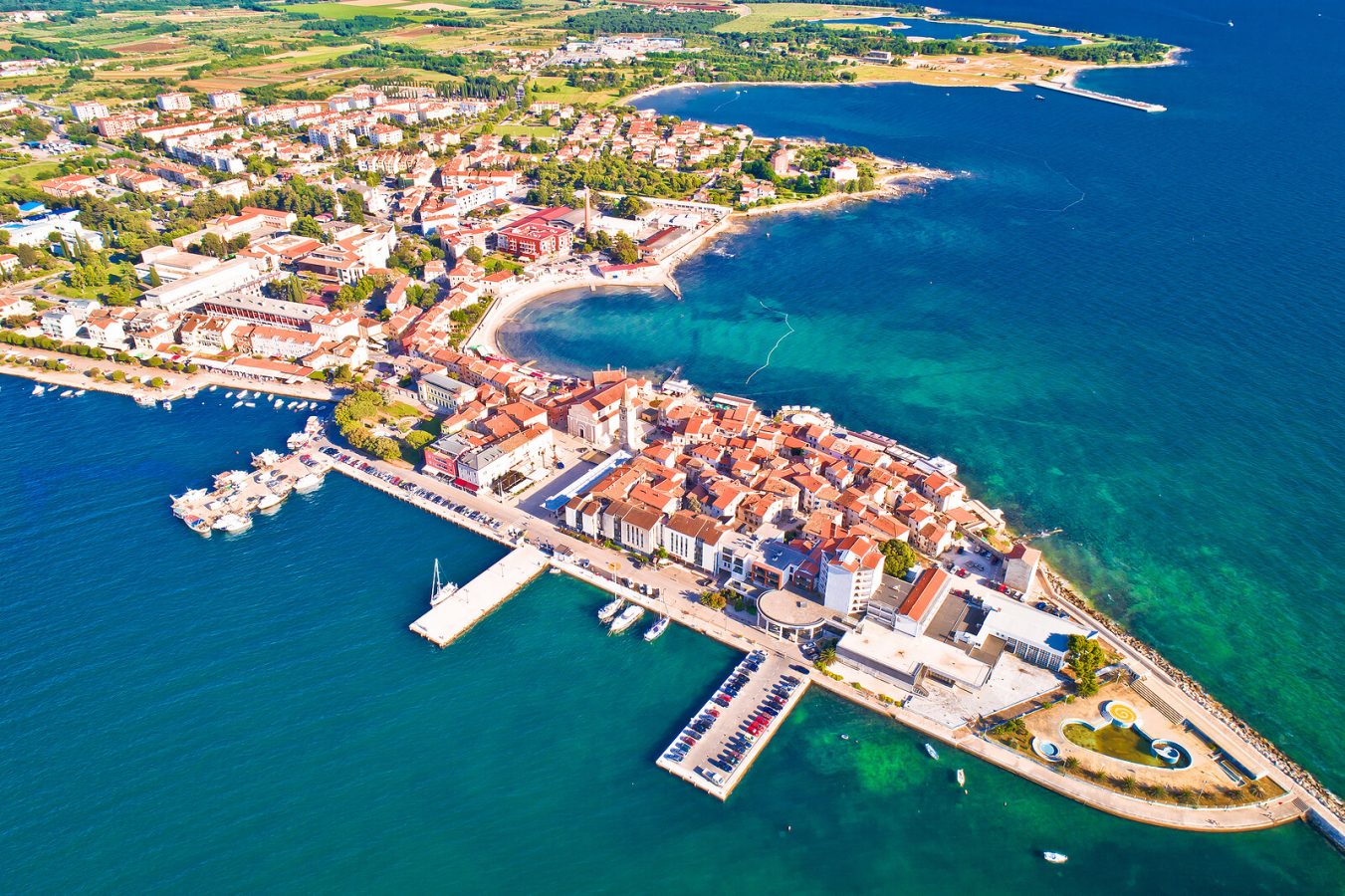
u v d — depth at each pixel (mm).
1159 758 174750
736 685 193375
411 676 197250
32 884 154000
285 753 178500
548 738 182500
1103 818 164375
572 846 160750
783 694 190750
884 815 166500
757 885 154000
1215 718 182875
